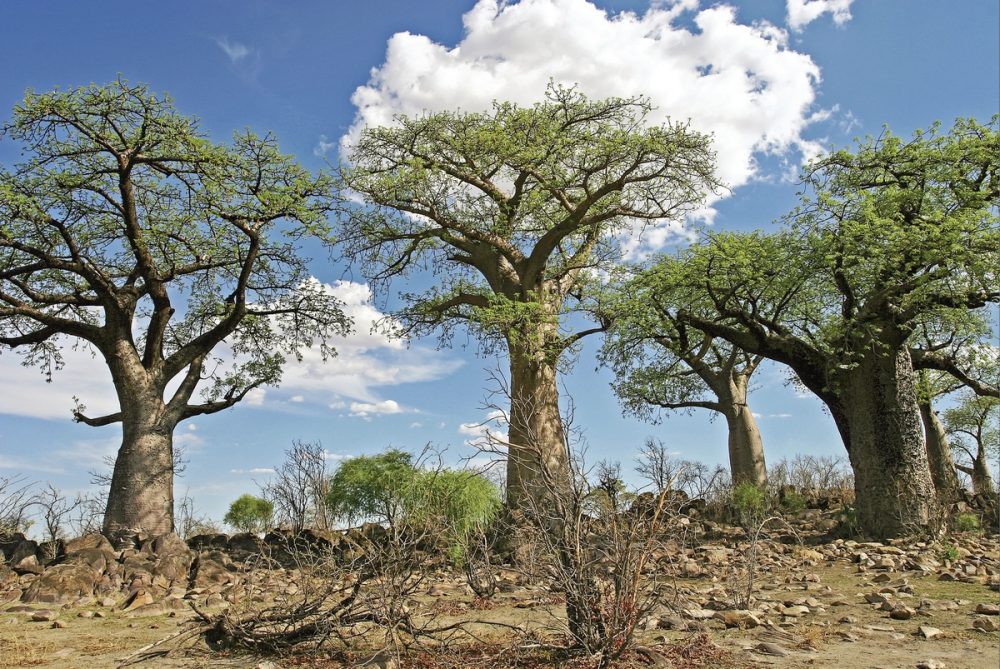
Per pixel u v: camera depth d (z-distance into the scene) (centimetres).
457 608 751
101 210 1580
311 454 1505
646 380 2348
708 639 581
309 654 574
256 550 1412
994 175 1432
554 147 1659
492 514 1035
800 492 2161
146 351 1606
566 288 1912
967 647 571
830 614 726
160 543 1341
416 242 1903
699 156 1661
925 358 1762
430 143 1747
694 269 1581
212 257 1677
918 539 1346
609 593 566
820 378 1579
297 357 1902
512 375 1616
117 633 704
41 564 1211
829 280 1563
